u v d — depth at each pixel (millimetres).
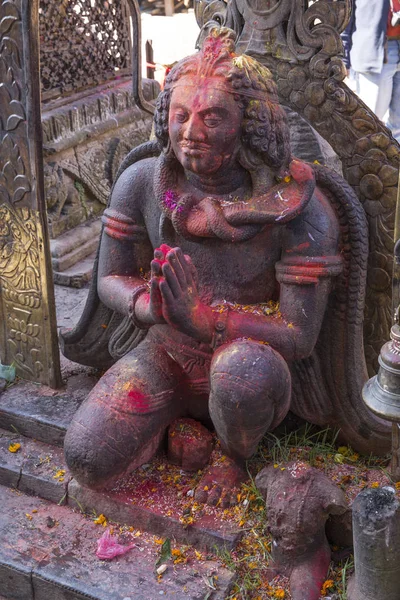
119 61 5594
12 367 3453
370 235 2832
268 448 2963
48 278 3203
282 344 2611
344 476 2797
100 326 3283
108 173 5219
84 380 3457
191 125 2408
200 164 2459
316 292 2607
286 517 2500
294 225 2570
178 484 2859
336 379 2875
